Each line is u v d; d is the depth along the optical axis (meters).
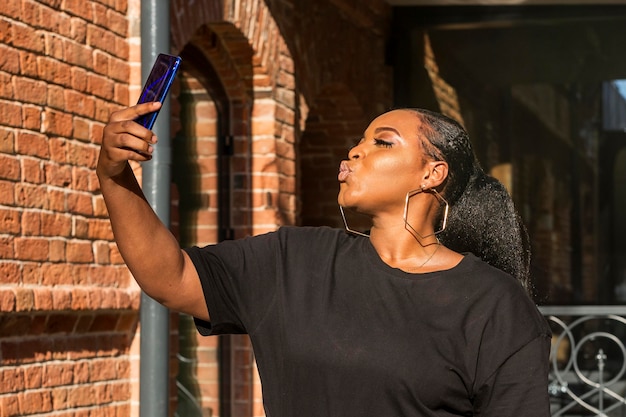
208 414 7.34
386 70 10.32
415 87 10.34
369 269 2.49
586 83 10.13
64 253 5.09
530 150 10.23
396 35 10.32
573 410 9.92
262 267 2.56
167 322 5.24
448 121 2.69
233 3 6.93
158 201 5.08
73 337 5.21
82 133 5.28
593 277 10.08
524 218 10.22
